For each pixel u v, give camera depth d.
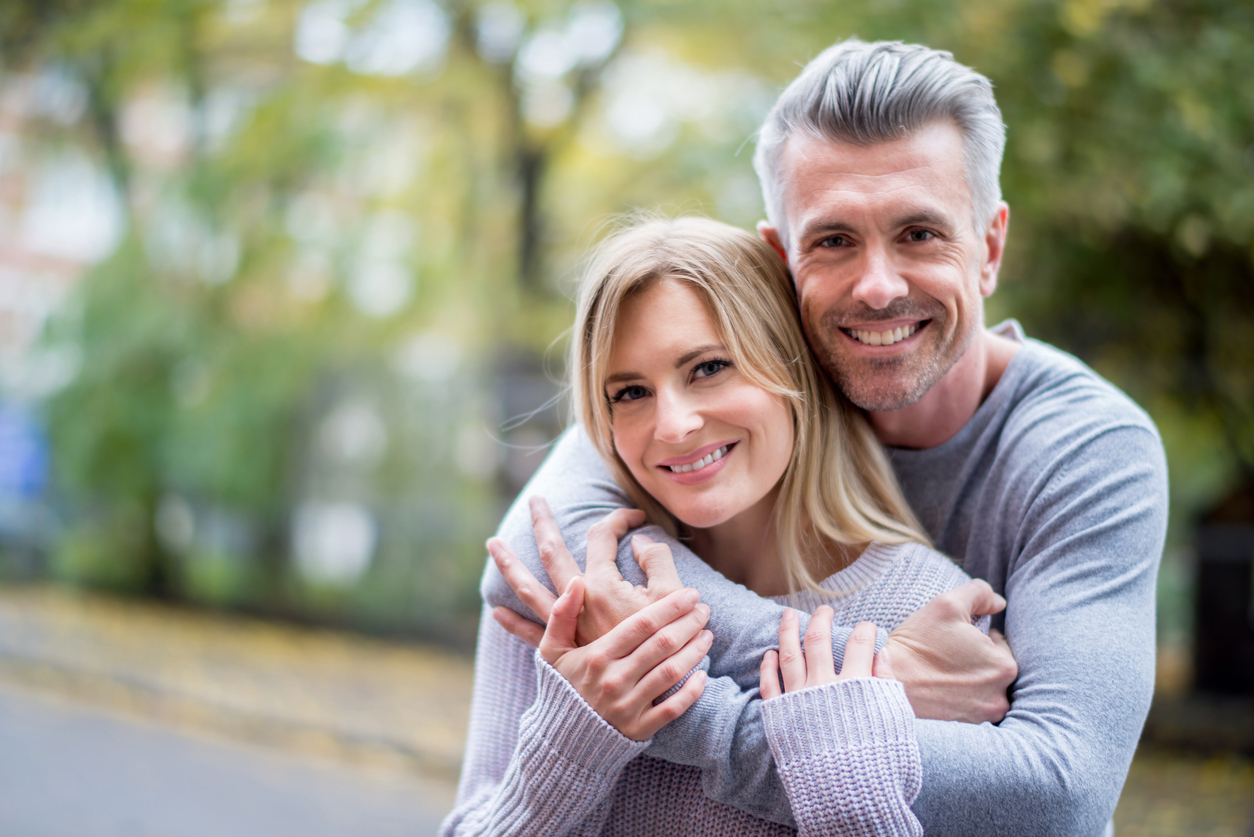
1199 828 4.83
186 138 9.84
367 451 9.12
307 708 6.87
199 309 9.35
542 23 8.39
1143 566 1.34
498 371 9.28
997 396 1.51
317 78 8.98
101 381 9.41
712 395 1.35
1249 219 5.38
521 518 1.51
